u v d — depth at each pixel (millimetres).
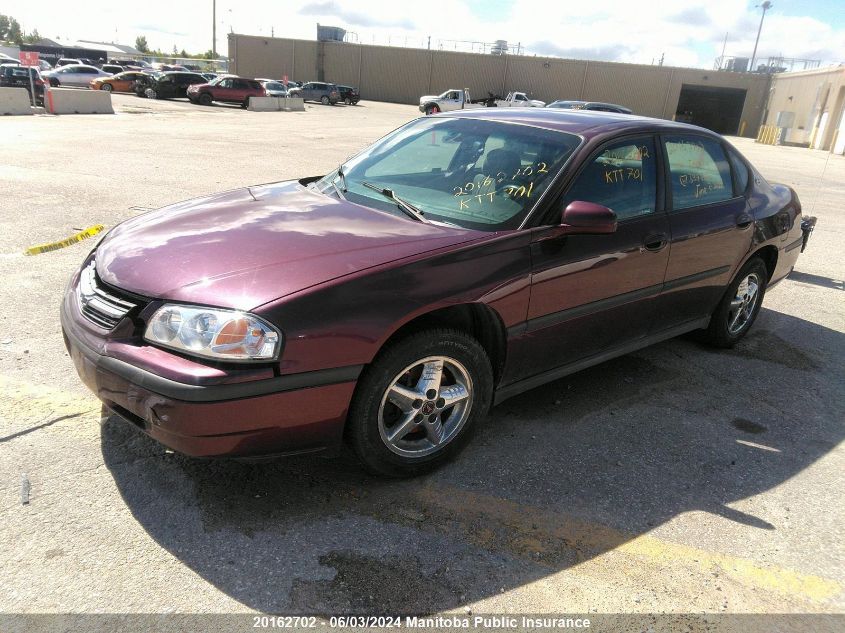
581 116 3818
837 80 34031
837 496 3035
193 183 9641
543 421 3521
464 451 3170
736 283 4484
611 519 2742
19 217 6887
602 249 3289
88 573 2234
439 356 2771
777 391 4121
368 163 3832
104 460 2838
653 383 4102
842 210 12078
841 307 5996
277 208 3236
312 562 2369
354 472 2924
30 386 3398
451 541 2535
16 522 2438
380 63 56844
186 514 2561
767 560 2570
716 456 3301
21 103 20719
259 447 2420
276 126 22422
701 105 53344
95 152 12406
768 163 22328
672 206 3783
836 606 2359
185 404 2244
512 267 2906
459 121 3873
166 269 2572
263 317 2314
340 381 2461
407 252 2703
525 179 3232
